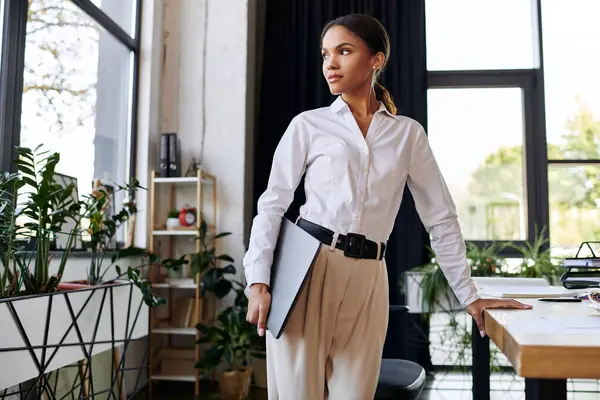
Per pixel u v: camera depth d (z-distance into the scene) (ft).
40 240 7.19
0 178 6.68
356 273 4.26
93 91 11.02
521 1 15.96
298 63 14.90
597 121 15.38
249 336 11.39
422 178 4.78
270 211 4.35
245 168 13.94
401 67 14.89
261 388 12.47
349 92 4.46
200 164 13.20
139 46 12.91
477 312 4.43
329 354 4.37
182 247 13.24
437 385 13.00
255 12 15.30
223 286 11.96
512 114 15.76
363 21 4.36
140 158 12.64
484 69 15.80
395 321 14.15
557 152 15.42
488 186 15.66
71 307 6.99
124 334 8.45
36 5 9.10
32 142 8.91
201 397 11.72
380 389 6.45
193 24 13.57
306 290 4.23
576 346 2.64
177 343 13.10
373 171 4.34
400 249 14.40
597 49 15.56
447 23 16.08
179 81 13.47
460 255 4.68
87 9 10.66
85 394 8.47
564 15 15.66
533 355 2.66
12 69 8.33
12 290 6.66
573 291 5.61
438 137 15.88
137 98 12.77
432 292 12.78
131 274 8.44
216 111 13.30
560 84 15.56
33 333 6.32
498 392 12.30
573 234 15.16
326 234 4.25
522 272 13.05
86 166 10.72
